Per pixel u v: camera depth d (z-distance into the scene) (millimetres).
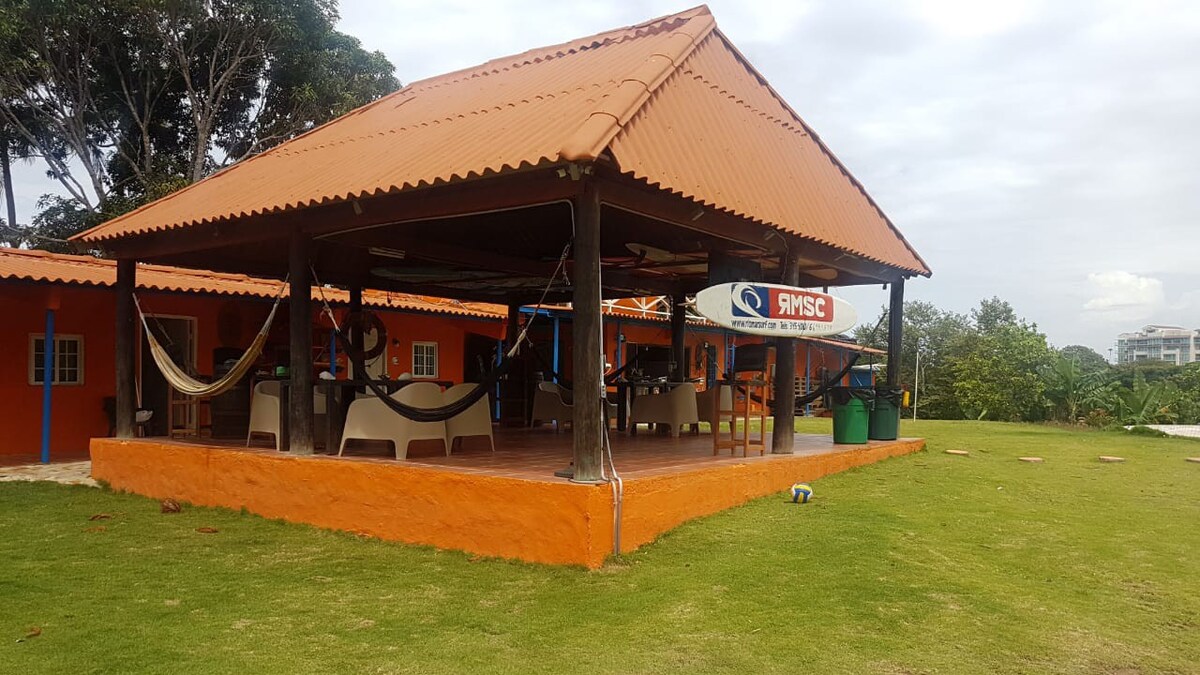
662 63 8125
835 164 11883
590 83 8047
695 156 7297
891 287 12086
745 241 7996
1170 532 7293
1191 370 31828
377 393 7738
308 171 8820
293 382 8172
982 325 41688
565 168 5816
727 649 4445
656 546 6316
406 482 6918
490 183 6555
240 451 8523
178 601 5383
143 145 27281
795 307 8469
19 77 23953
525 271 11352
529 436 11125
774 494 8383
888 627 4812
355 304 12117
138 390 11109
